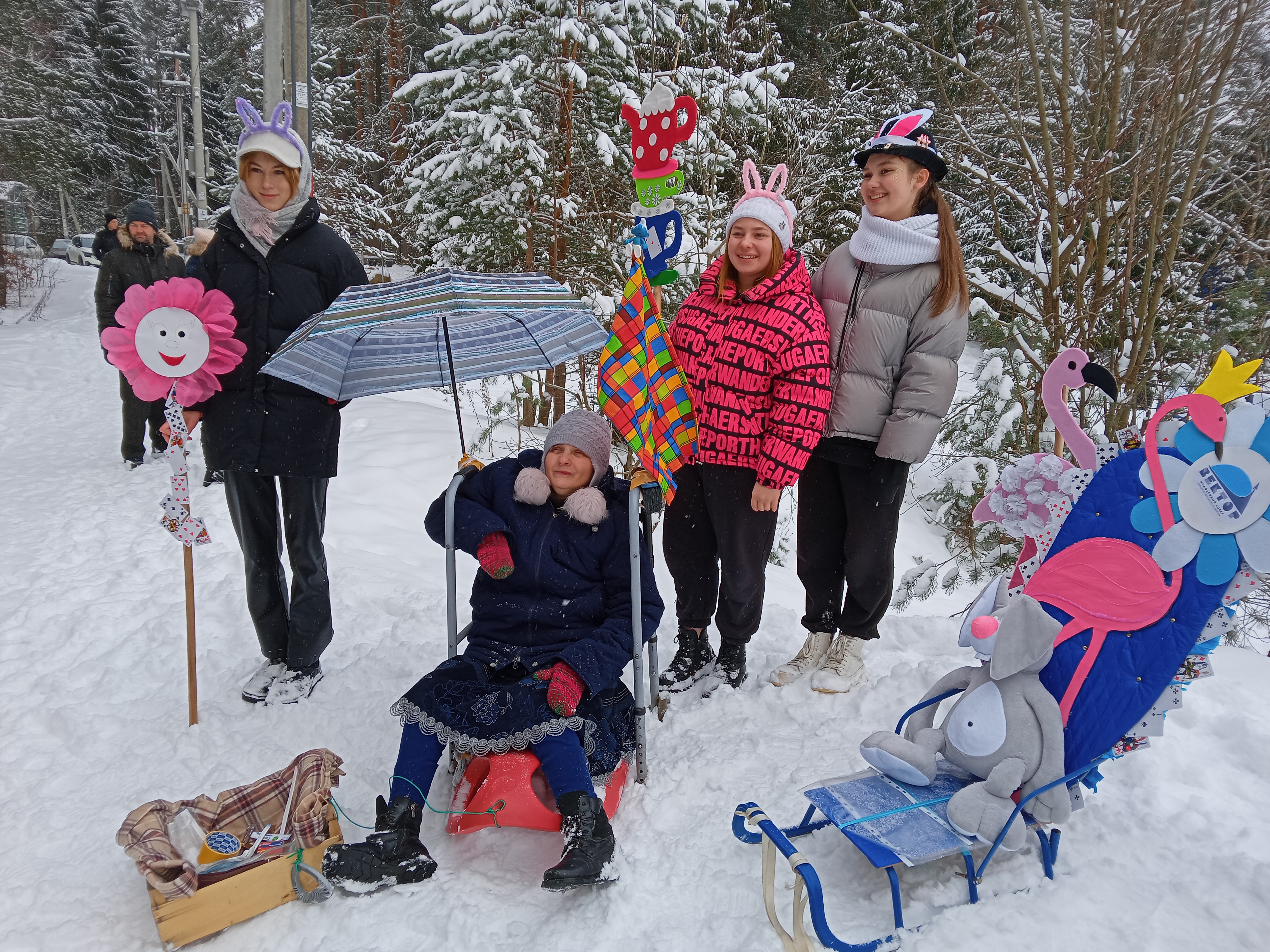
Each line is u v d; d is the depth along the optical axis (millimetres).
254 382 2807
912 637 3646
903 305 2816
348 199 12820
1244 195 4973
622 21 7586
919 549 6488
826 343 2818
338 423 2953
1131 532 2021
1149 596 1957
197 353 2635
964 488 5164
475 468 2615
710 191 6754
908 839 1865
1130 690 1937
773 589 4918
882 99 8469
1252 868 1996
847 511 3021
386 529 5352
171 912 1862
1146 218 5051
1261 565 1851
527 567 2467
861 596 3076
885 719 2844
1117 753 2061
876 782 2080
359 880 1942
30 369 11273
